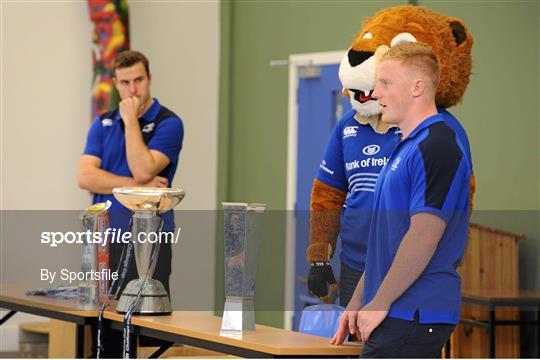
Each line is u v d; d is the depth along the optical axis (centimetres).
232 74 908
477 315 604
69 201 820
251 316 369
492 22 672
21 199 800
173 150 578
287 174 846
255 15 885
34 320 795
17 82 799
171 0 888
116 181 562
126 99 567
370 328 318
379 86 335
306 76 829
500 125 663
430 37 451
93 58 815
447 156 316
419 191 316
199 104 904
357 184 419
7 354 740
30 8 802
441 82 447
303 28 834
